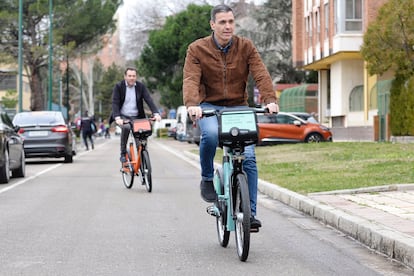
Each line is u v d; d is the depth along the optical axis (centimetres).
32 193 1450
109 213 1130
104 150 3950
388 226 871
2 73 5884
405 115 2781
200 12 6419
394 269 722
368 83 3847
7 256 782
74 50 5762
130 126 1433
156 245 848
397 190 1263
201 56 770
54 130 2509
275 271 704
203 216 1095
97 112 12406
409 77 2784
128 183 1525
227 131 722
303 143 2997
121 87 1424
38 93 5644
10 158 1733
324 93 4784
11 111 5238
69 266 729
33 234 927
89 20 5488
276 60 6288
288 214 1132
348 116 4147
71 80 12000
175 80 6438
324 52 4216
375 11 3712
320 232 954
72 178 1839
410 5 2688
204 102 787
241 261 750
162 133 7912
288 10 6181
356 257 783
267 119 3216
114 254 792
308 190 1288
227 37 761
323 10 4244
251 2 7000
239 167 746
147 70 6588
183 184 1653
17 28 5256
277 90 6022
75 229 968
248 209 716
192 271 704
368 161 1780
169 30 6438
